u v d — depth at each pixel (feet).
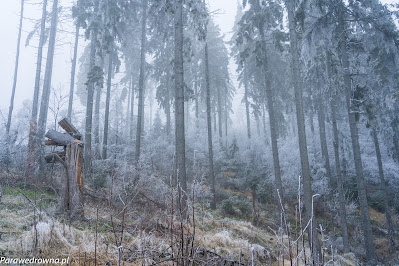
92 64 58.44
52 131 20.36
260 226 41.88
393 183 72.74
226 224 31.71
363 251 45.80
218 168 72.79
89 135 51.19
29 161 30.42
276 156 50.42
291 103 73.00
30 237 12.91
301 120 34.35
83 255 12.56
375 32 47.65
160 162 61.98
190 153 73.92
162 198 30.83
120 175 37.11
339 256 33.58
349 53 49.47
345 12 47.50
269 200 60.23
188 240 11.12
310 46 47.83
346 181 69.97
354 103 45.11
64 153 20.84
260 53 56.39
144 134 76.38
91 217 19.92
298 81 35.70
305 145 33.50
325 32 46.62
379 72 57.06
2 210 17.15
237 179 67.05
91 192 29.09
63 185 19.57
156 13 44.04
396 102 58.44
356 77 46.34
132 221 20.92
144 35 60.75
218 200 55.57
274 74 70.28
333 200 59.88
